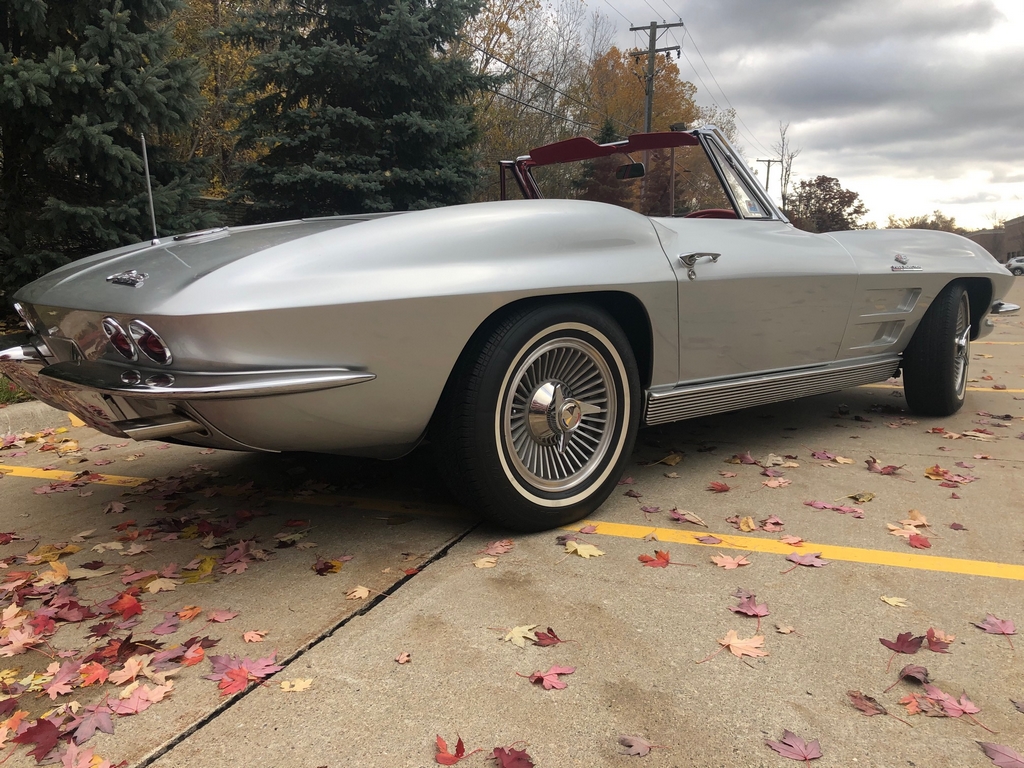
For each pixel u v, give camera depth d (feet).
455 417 6.90
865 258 10.89
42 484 10.21
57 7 21.20
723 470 9.84
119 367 6.17
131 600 6.07
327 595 6.31
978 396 15.23
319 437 6.42
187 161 24.21
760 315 9.27
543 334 7.24
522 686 4.88
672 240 8.42
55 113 20.79
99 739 4.45
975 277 12.59
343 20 32.19
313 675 5.08
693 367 8.75
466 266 6.65
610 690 4.82
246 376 5.72
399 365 6.37
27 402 14.28
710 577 6.52
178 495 9.44
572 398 7.77
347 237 6.37
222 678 5.04
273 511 8.62
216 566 7.02
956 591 6.19
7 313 21.79
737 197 10.12
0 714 4.77
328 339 6.00
